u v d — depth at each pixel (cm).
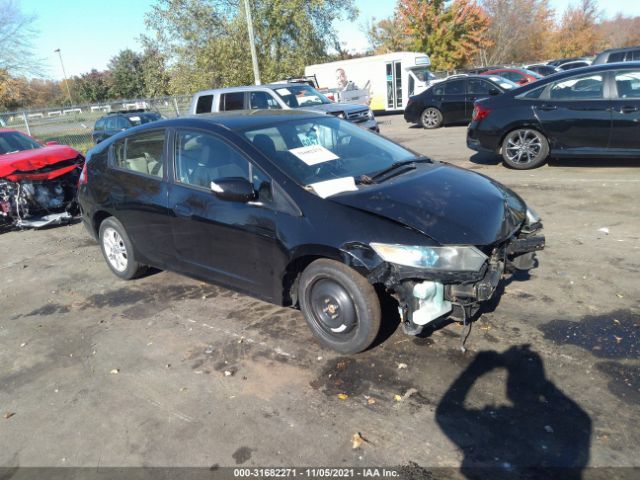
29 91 2620
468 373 313
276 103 1190
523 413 276
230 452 268
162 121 458
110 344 394
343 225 318
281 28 2645
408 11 3753
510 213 348
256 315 416
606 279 421
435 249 296
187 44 2588
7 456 282
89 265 585
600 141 766
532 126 813
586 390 289
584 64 2694
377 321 323
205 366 349
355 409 291
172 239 435
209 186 396
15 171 725
